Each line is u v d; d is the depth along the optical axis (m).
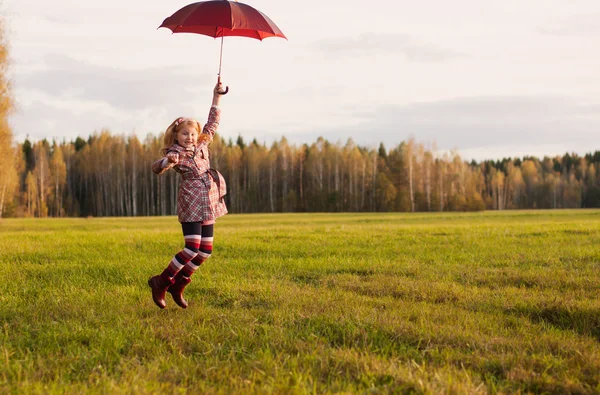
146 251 11.50
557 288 7.20
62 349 4.42
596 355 4.15
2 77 29.31
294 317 5.39
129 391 3.31
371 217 44.66
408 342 4.59
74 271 8.48
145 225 31.80
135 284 7.48
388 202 84.25
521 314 5.72
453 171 88.00
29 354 4.19
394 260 10.07
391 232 17.27
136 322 5.18
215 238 14.84
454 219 37.72
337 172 92.94
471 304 6.17
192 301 6.32
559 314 5.59
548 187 116.19
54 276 8.09
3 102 29.50
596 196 116.56
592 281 7.43
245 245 12.59
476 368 3.99
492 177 118.50
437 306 6.04
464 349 4.40
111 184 90.50
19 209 77.25
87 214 94.31
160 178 89.12
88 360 4.06
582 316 5.34
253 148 96.19
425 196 84.19
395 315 5.42
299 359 4.05
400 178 86.50
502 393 3.47
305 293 6.66
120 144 91.88
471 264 9.48
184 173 5.44
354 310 5.59
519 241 13.43
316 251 11.52
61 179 90.50
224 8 5.43
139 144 94.94
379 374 3.70
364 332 4.77
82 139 113.06
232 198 95.31
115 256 10.55
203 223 5.50
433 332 4.77
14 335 4.75
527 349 4.40
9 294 6.69
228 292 6.68
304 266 9.23
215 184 5.56
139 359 4.20
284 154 95.81
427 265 9.30
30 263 9.52
